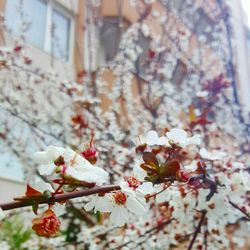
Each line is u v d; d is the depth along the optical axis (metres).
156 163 1.21
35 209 1.00
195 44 6.68
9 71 4.71
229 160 2.16
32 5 6.70
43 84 5.01
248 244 3.95
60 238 3.63
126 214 1.12
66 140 4.69
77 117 3.93
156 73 5.57
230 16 6.05
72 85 4.75
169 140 1.38
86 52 6.77
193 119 2.81
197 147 2.19
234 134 5.23
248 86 9.16
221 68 5.92
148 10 6.14
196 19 6.64
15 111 4.63
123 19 7.07
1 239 4.21
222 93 5.03
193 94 5.41
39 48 6.33
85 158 1.12
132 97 5.65
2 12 5.39
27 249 3.88
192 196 1.84
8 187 5.80
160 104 5.23
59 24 7.18
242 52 9.29
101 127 4.34
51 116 4.99
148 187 1.14
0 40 5.19
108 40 7.27
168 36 6.08
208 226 2.27
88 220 3.93
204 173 1.71
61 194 1.04
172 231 2.83
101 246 3.24
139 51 5.89
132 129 4.79
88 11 6.38
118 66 5.67
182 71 6.11
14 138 4.89
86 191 1.08
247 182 1.86
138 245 2.60
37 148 4.80
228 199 1.88
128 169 3.33
